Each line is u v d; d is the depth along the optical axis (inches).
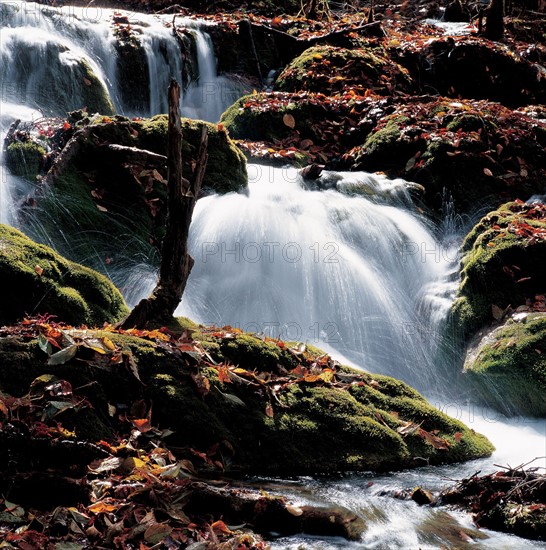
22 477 139.7
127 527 134.9
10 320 202.8
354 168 384.8
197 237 285.4
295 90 463.8
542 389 240.1
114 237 276.1
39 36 408.8
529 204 332.5
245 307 275.7
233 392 183.5
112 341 178.9
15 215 269.0
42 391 160.6
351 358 275.4
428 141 372.5
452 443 199.8
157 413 171.2
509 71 515.8
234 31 514.0
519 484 159.5
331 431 185.3
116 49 449.7
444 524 154.5
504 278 277.7
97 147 284.2
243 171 316.2
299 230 293.6
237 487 159.6
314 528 147.8
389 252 308.2
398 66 494.0
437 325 284.5
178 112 197.8
